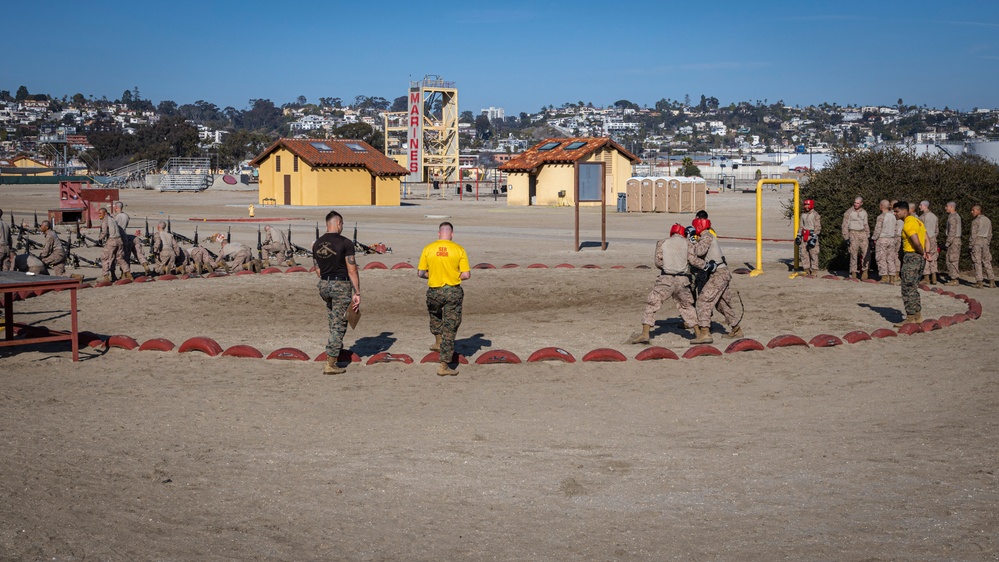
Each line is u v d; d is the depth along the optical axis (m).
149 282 19.16
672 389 9.66
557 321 14.73
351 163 63.75
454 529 5.42
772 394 9.41
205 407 8.76
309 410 8.66
